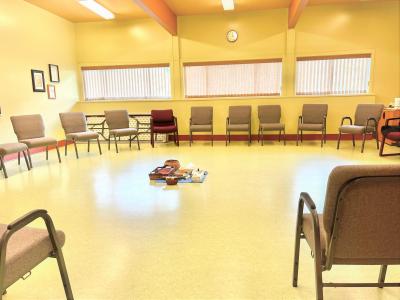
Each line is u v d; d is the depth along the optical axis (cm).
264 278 176
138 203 305
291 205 290
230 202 301
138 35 728
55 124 670
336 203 113
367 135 662
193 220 260
